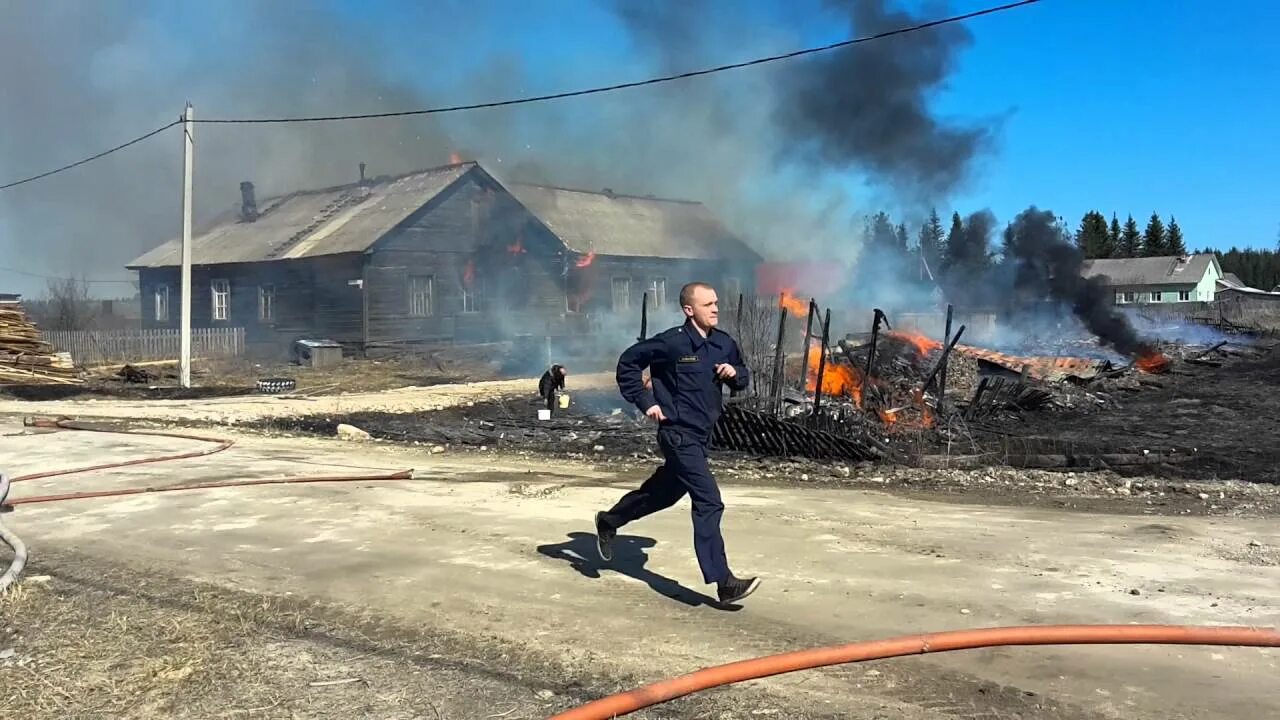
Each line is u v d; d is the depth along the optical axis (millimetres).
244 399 19062
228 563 5578
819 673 3756
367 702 3496
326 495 7945
